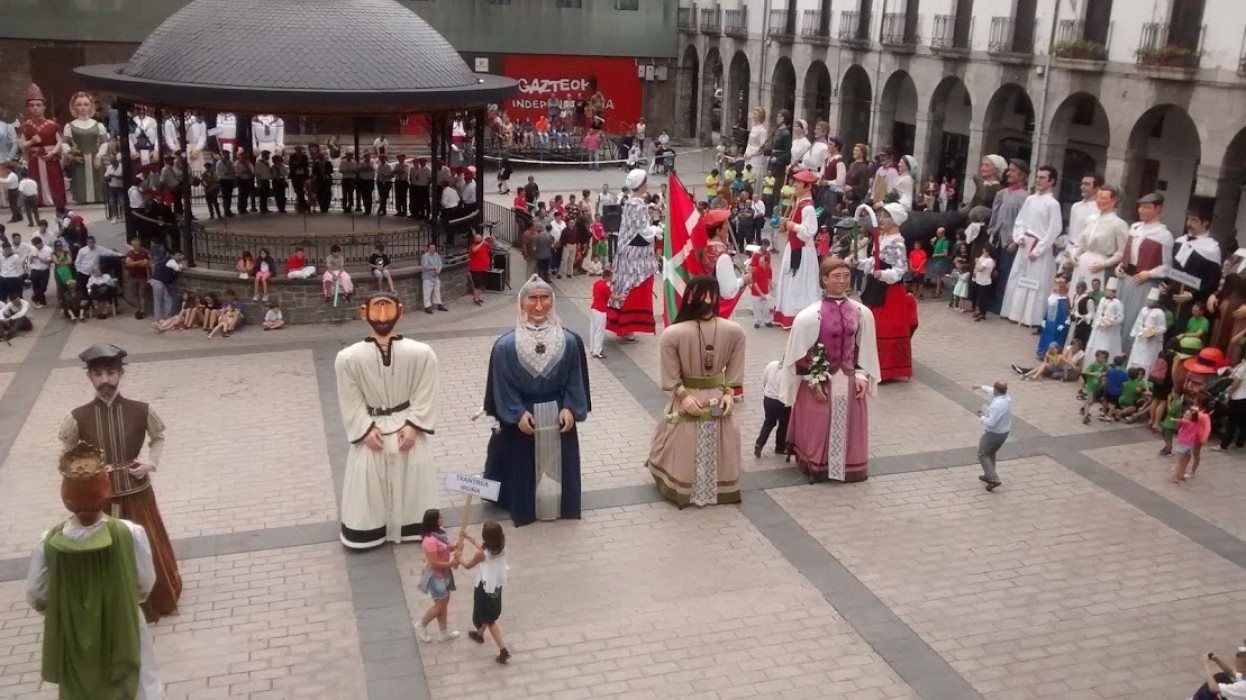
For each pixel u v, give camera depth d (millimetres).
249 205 24812
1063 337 16656
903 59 31781
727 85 41656
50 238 19828
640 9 43031
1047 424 14492
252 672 8695
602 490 12156
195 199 24844
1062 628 9641
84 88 19062
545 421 11070
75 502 6762
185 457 12773
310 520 11297
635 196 17328
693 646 9219
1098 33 25156
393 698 8422
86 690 7043
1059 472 12969
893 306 15641
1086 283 16875
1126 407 14508
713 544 10984
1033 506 12047
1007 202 19328
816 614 9758
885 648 9266
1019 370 16516
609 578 10281
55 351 16703
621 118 44031
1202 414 12484
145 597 7328
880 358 15758
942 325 19172
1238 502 12289
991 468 12305
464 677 8711
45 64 35375
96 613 6926
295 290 18109
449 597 9336
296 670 8742
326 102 17406
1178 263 15648
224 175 21969
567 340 11078
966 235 20344
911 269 20750
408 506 10711
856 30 33938
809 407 12414
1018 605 10000
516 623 9484
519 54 41906
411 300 19234
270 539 10859
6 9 34375
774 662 9023
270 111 17656
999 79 27969
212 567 10289
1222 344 14172
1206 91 22375
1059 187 29062
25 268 19078
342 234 20266
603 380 15859
